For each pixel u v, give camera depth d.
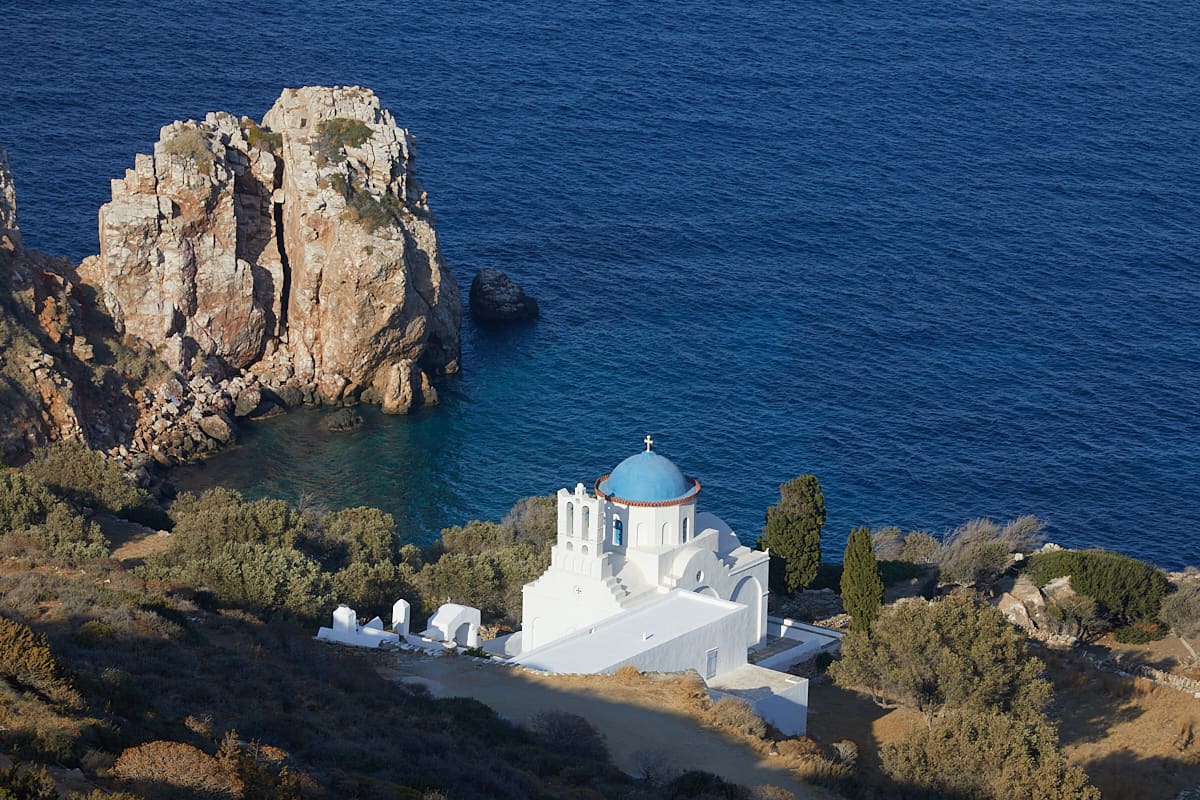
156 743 70.81
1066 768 101.06
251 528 140.38
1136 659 140.62
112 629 94.75
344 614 116.56
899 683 115.25
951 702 114.19
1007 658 115.56
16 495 143.00
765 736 104.62
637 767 95.94
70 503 155.88
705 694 107.69
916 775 101.06
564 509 122.19
